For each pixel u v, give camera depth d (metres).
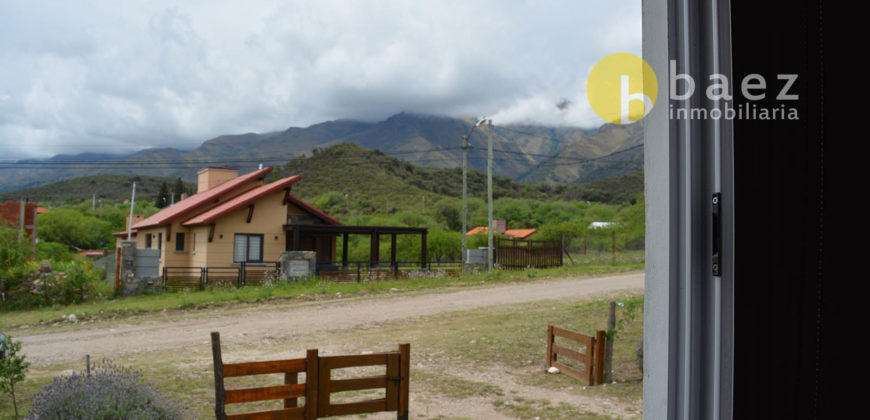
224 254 25.16
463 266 26.86
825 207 1.08
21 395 7.41
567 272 26.97
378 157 161.88
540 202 94.81
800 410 1.11
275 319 15.02
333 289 20.33
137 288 19.78
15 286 17.64
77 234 65.88
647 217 1.55
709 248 1.37
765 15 1.20
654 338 1.50
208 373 8.84
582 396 7.54
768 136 1.19
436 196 130.62
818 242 1.09
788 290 1.14
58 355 10.82
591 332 12.01
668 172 1.46
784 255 1.15
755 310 1.20
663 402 1.45
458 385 8.25
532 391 7.87
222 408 4.65
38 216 65.56
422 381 8.52
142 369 9.12
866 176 1.02
